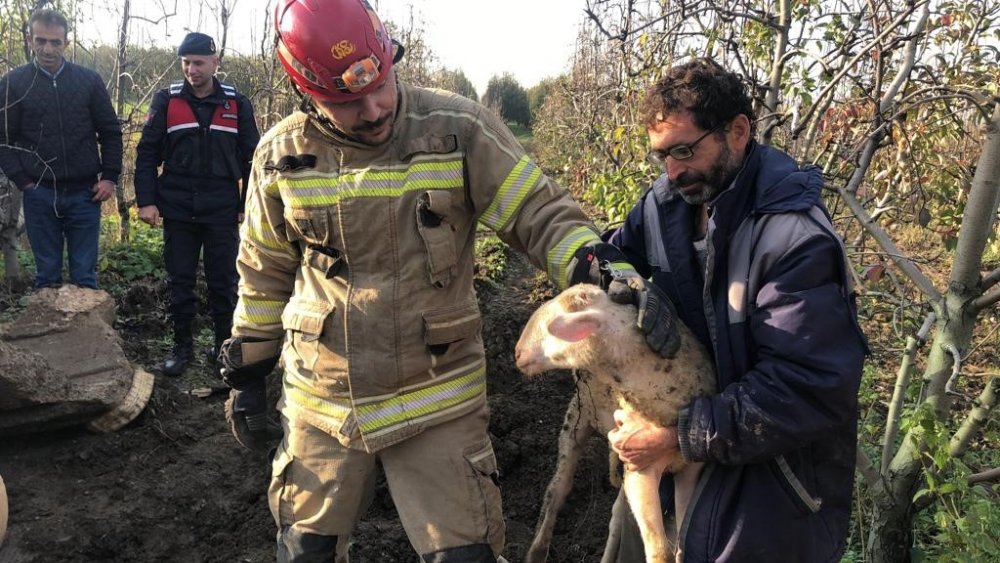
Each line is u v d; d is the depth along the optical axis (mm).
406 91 2189
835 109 3910
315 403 2301
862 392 3816
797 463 1988
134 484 3658
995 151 2637
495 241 8156
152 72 8969
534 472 4016
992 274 2781
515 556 3461
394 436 2215
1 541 2742
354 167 2141
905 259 2977
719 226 1967
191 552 3387
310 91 1986
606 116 8641
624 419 2254
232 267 4922
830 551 2049
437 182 2141
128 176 8242
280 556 2396
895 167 3869
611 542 2824
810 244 1853
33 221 5137
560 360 2295
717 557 2014
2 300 5551
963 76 3961
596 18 4566
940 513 2691
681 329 2207
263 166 2268
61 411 3717
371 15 2006
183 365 4840
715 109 1891
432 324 2184
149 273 6359
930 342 5082
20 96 4934
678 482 2229
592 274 2271
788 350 1821
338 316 2213
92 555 3275
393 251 2148
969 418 2904
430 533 2230
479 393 2379
